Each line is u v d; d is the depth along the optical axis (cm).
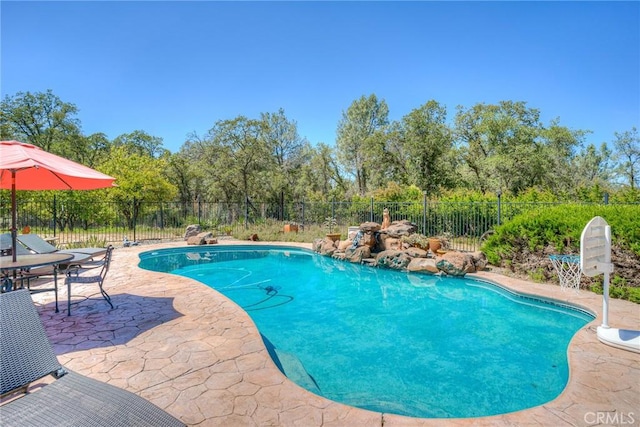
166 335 414
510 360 431
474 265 842
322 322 580
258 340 400
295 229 1712
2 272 507
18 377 218
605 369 335
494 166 2305
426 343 490
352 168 3294
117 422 180
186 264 1113
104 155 3083
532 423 251
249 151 2289
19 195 1747
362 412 264
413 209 1444
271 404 272
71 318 476
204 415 255
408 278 880
